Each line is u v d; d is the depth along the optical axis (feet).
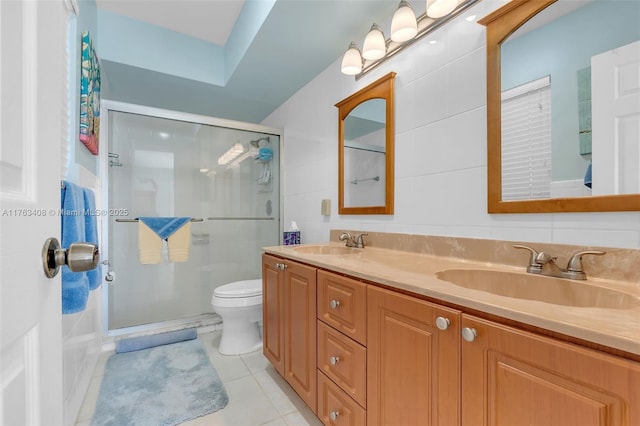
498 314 2.05
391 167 5.15
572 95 3.07
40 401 1.46
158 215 8.36
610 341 1.56
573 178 3.06
